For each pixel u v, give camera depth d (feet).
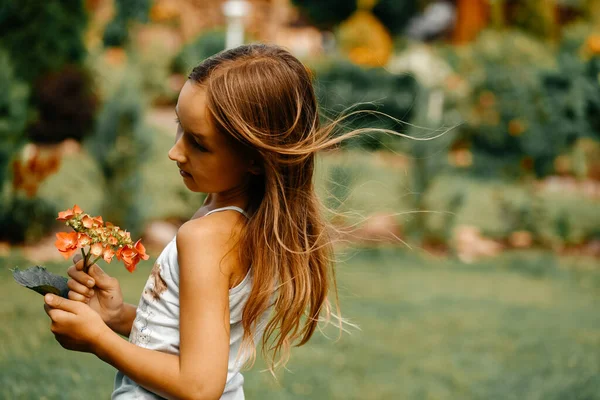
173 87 48.34
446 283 25.25
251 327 5.81
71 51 29.30
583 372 15.05
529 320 20.15
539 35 61.00
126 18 53.67
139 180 24.84
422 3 74.13
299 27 71.87
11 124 22.29
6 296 16.20
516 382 14.11
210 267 5.33
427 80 41.52
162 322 5.48
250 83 5.57
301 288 5.87
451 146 41.24
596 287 27.04
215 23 61.00
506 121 40.40
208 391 5.12
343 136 6.21
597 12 63.52
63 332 5.24
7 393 10.00
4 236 22.48
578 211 35.01
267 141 5.61
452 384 13.82
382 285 23.67
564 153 40.98
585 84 40.34
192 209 27.20
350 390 13.05
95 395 10.64
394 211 31.12
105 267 20.74
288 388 12.80
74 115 28.73
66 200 23.20
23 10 27.78
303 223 5.97
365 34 59.11
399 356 15.61
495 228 33.83
